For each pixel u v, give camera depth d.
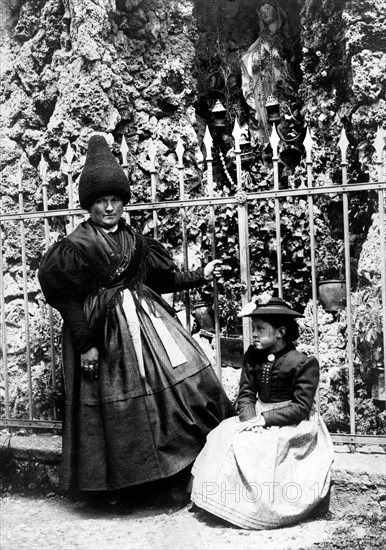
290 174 6.46
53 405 5.25
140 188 6.09
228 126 6.77
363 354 4.99
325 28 5.90
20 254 6.08
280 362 4.06
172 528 3.89
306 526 3.87
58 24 6.10
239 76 6.85
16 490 4.72
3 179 6.21
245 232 4.54
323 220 5.91
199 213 6.25
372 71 5.16
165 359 4.15
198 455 4.06
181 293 6.32
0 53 6.38
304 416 3.97
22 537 3.87
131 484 4.00
